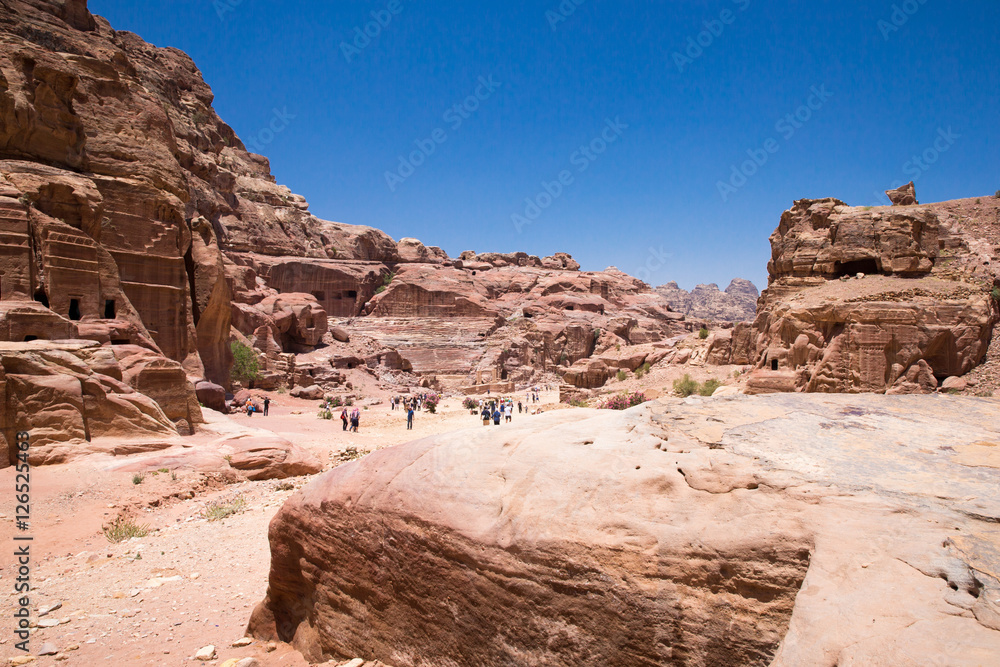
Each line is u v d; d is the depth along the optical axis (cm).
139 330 3048
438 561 511
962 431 534
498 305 12031
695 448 510
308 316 6794
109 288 2977
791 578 369
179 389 2669
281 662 650
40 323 2331
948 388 2869
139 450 1989
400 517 548
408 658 529
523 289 13788
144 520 1471
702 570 396
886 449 493
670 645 391
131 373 2489
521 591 454
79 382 1962
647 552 417
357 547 584
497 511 501
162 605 934
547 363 9356
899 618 307
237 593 983
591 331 10262
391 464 609
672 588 400
